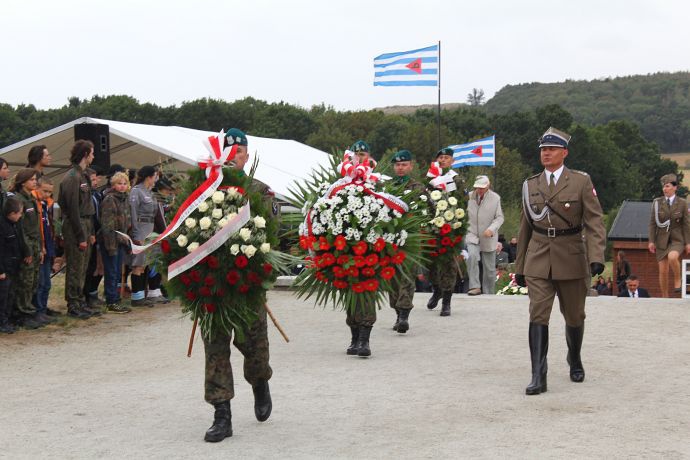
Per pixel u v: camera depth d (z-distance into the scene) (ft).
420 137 259.80
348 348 33.53
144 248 21.67
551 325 38.24
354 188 30.96
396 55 71.82
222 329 21.49
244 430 22.36
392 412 23.94
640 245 94.79
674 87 574.15
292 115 289.12
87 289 44.29
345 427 22.43
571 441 20.65
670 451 19.74
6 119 258.16
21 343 35.96
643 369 29.27
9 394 27.32
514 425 22.29
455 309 44.19
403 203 31.30
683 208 53.11
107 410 24.91
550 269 26.40
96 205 43.75
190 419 23.70
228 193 21.68
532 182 27.17
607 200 266.77
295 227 31.71
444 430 21.91
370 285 30.66
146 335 38.11
